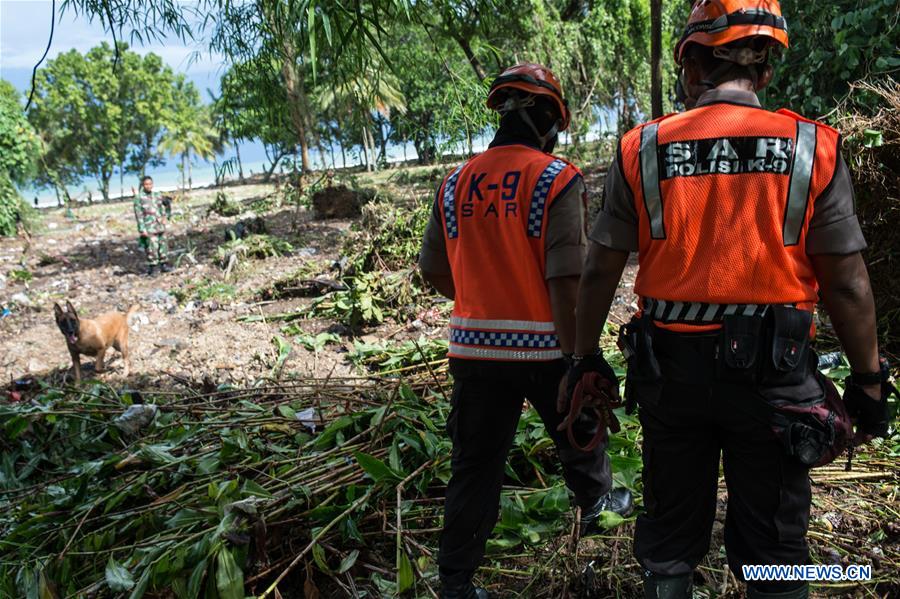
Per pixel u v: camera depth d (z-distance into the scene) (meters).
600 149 18.86
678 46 1.82
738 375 1.64
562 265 2.17
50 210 29.02
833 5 5.89
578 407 2.01
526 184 2.23
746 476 1.76
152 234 10.42
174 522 2.81
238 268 9.88
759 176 1.61
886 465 3.06
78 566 2.86
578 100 17.02
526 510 2.88
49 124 59.03
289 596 2.72
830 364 3.70
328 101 20.70
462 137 8.32
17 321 8.02
